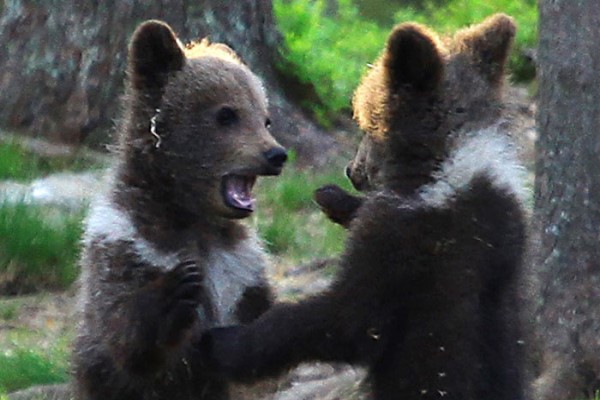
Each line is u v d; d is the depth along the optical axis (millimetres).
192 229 11602
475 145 11258
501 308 11234
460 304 11023
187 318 10680
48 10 23766
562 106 14320
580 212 14297
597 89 14148
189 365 11414
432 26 29797
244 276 11836
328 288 11227
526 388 11438
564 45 14258
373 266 11070
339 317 11102
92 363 11609
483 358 11102
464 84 11383
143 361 10938
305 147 23859
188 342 11258
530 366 11797
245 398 12375
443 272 11016
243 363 11195
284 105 24406
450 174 11164
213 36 23844
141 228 11344
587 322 14281
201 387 11570
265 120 11805
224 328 11344
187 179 11523
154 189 11477
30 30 23812
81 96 23578
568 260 14375
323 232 20234
